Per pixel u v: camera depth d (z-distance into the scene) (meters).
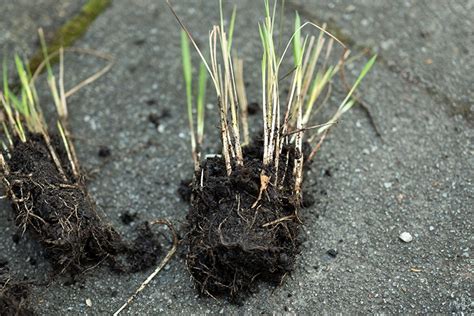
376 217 0.77
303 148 0.79
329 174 0.80
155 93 0.86
